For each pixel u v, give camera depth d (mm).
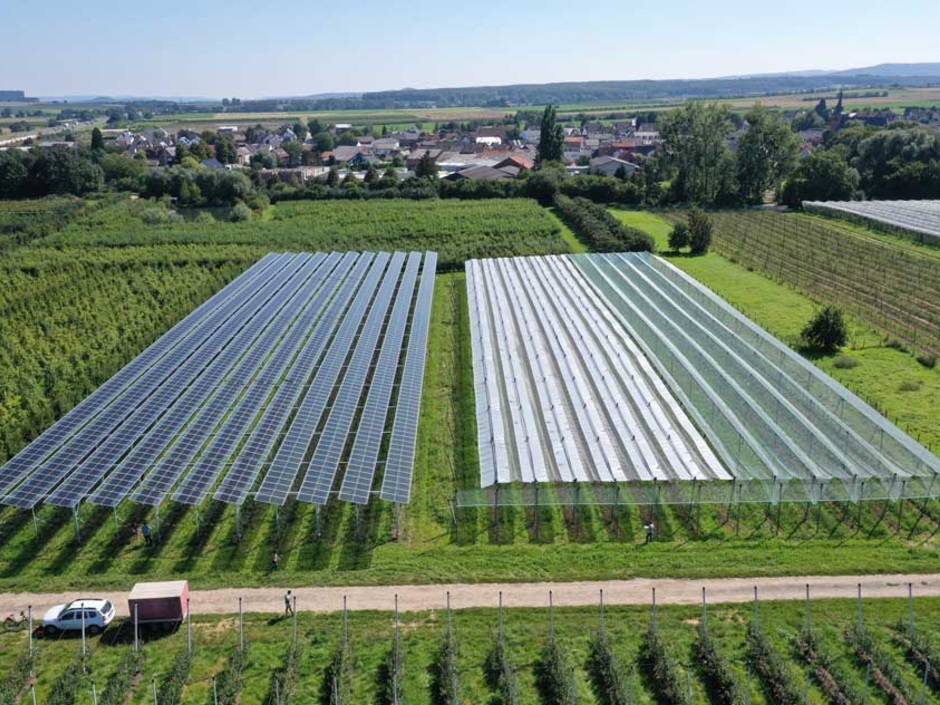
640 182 190250
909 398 64438
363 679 36125
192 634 39281
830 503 49531
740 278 106625
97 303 97312
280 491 47406
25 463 51250
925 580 41875
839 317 75438
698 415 60281
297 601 41656
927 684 34844
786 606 40125
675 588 41938
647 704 34500
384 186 188375
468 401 66750
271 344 76250
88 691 35531
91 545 47281
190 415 58750
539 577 43125
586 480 50031
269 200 181125
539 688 35438
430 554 45594
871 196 176375
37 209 172250
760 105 174875
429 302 90938
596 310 88688
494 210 160375
